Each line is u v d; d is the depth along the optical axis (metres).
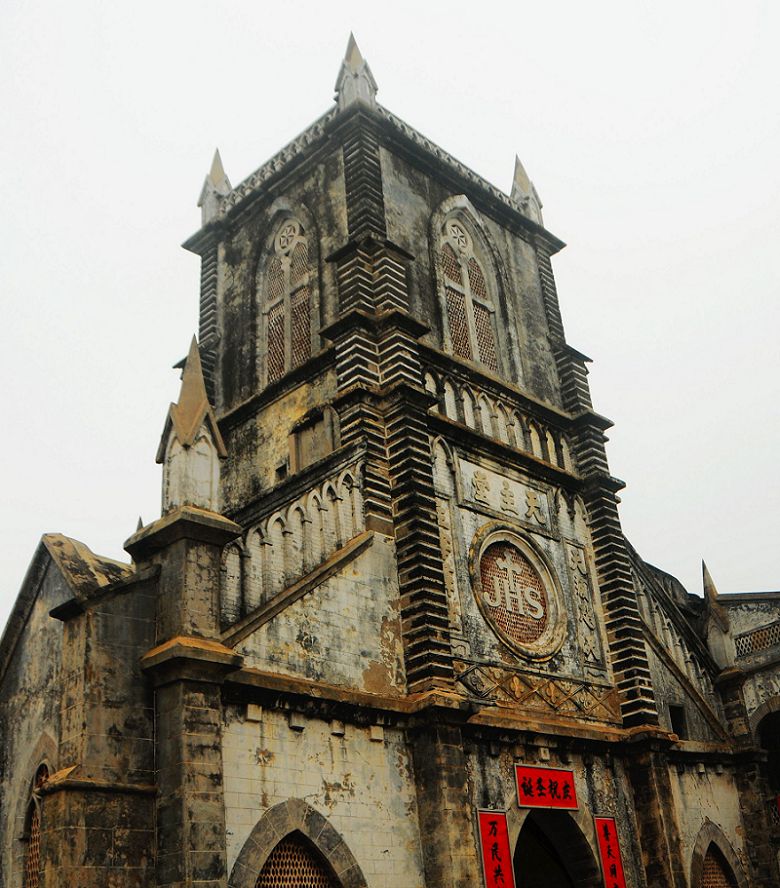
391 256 31.05
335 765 22.05
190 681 19.44
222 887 18.36
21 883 21.02
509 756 26.08
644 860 28.88
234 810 19.67
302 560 26.02
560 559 32.03
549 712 28.48
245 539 24.72
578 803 27.58
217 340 36.53
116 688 19.36
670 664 34.38
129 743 19.08
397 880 22.20
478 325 35.09
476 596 28.03
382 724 23.52
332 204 33.84
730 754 34.41
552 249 40.22
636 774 29.78
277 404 32.31
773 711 38.12
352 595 24.70
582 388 36.41
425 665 24.80
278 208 36.03
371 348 29.17
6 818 22.41
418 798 23.50
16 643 23.97
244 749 20.38
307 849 21.06
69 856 17.42
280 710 21.44
